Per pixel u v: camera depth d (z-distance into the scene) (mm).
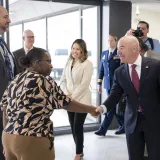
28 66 1905
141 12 6750
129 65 2248
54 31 5492
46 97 1790
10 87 1865
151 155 2238
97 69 5059
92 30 5074
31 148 1769
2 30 2758
